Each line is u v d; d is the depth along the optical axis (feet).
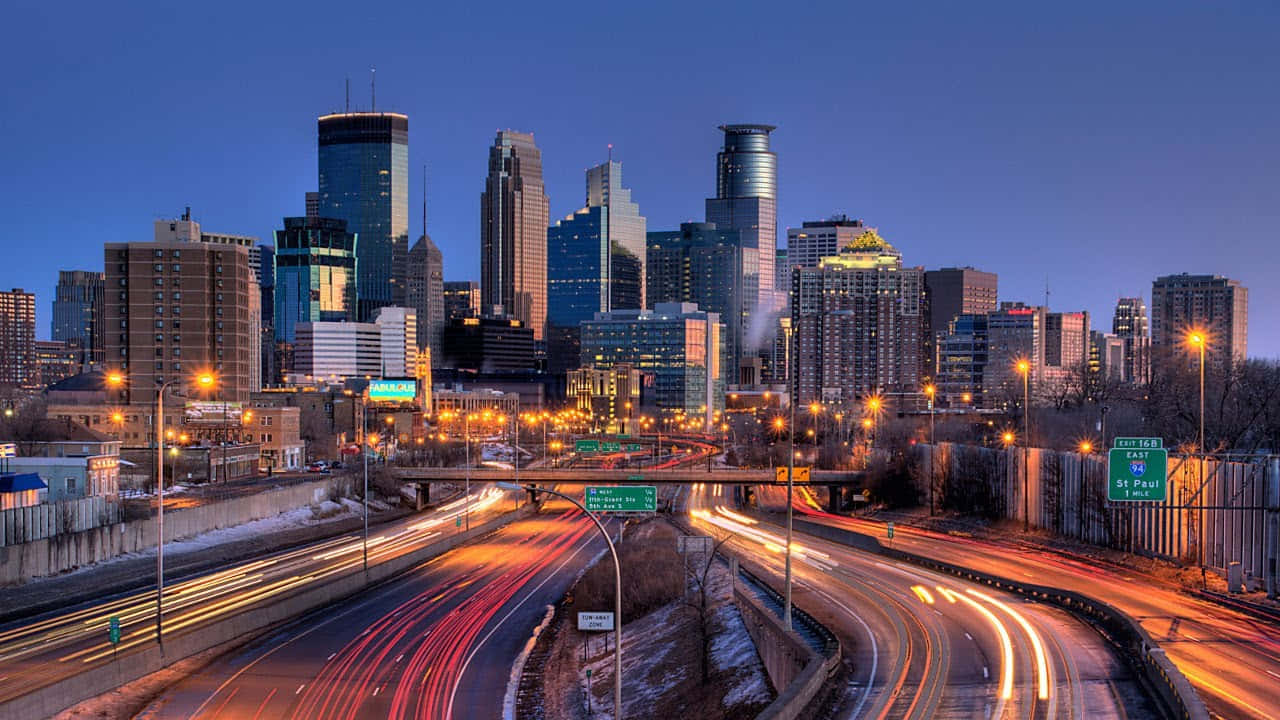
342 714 239.50
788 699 176.96
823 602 276.62
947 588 297.12
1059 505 403.75
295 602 334.03
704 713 225.56
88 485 433.48
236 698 247.70
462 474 638.12
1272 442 508.53
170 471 577.43
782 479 496.64
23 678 239.91
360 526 547.49
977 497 484.33
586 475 608.60
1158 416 598.34
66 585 346.54
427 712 244.63
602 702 255.50
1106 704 178.19
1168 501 328.49
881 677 199.41
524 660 289.53
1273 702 176.76
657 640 292.81
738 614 287.28
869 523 516.73
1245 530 288.71
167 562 400.47
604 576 368.89
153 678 257.96
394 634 316.19
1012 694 185.06
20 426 627.05
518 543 504.84
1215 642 219.00
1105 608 241.35
